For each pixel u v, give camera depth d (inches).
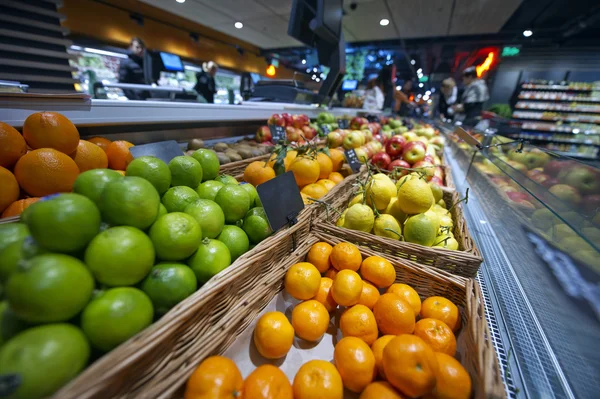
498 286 37.1
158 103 52.5
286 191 38.4
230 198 34.5
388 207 48.6
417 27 240.8
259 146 73.0
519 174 50.2
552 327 28.7
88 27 194.1
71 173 32.0
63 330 17.6
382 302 30.0
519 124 249.8
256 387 22.2
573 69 274.2
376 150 83.8
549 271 32.6
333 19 103.5
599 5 185.3
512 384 25.6
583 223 31.2
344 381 25.0
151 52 165.2
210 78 183.2
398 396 22.8
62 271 17.8
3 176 28.1
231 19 229.0
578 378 23.8
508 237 44.7
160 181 29.9
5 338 18.4
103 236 21.1
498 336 30.3
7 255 19.6
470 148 83.6
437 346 27.4
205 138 80.4
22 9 50.3
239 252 32.9
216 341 25.1
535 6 193.3
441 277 34.7
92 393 16.0
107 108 45.0
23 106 36.7
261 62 358.6
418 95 406.0
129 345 18.5
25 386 14.9
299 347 30.2
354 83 236.4
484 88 173.5
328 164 55.7
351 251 36.0
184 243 24.9
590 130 235.6
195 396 20.6
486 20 217.9
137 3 214.2
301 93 116.5
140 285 24.0
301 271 32.2
